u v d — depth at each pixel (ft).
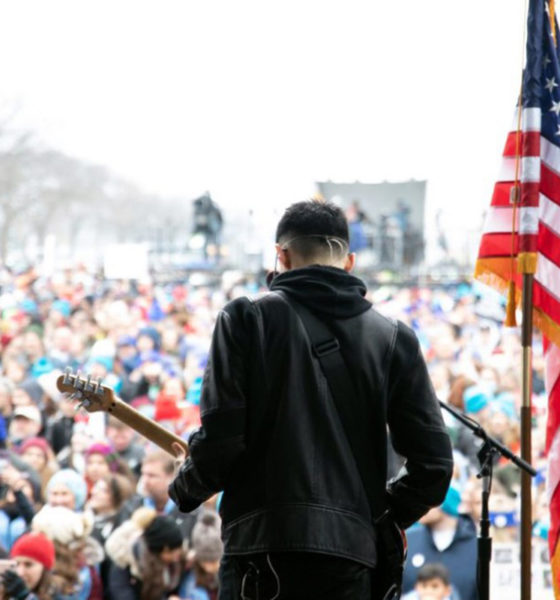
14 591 28.63
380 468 17.07
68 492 34.55
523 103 24.04
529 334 23.30
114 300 104.68
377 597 17.30
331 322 17.08
